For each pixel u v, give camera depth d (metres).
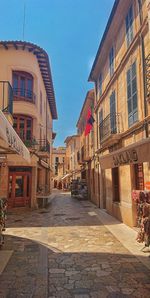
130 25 9.93
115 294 3.96
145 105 8.12
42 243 7.27
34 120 18.69
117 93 11.70
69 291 4.09
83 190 24.02
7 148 6.39
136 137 9.03
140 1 8.80
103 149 14.65
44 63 20.09
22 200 16.84
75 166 39.81
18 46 17.70
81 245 6.98
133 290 4.09
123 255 5.96
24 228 9.69
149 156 4.89
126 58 10.20
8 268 5.18
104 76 14.75
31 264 5.41
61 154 63.59
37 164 18.39
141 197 6.57
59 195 33.44
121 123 11.01
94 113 18.27
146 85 8.12
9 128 4.45
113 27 11.77
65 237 8.03
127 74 10.14
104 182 15.91
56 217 12.71
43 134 22.92
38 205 17.88
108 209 13.31
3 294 3.99
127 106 10.11
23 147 6.39
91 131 20.44
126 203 9.91
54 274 4.84
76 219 11.90
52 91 26.09
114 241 7.38
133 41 9.29
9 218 12.45
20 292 4.06
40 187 21.05
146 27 8.23
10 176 16.64
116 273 4.84
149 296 3.88
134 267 5.15
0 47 17.56
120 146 11.05
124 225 9.88
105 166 8.50
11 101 11.67
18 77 17.97
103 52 13.98
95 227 9.70
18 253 6.25
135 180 9.31
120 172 10.86
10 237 8.12
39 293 4.02
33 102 18.52
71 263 5.46
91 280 4.53
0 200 7.04
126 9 10.41
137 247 6.62
